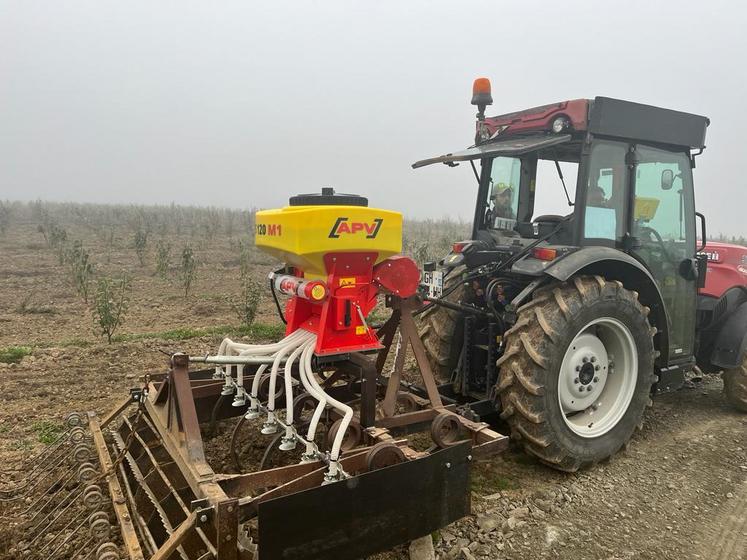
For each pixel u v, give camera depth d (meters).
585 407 3.78
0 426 4.00
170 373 2.78
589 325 3.50
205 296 9.41
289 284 3.15
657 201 4.19
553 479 3.49
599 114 3.59
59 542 2.62
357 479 2.26
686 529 3.02
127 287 9.68
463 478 2.64
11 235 18.55
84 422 3.94
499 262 4.03
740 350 4.45
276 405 3.60
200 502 2.12
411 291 3.17
